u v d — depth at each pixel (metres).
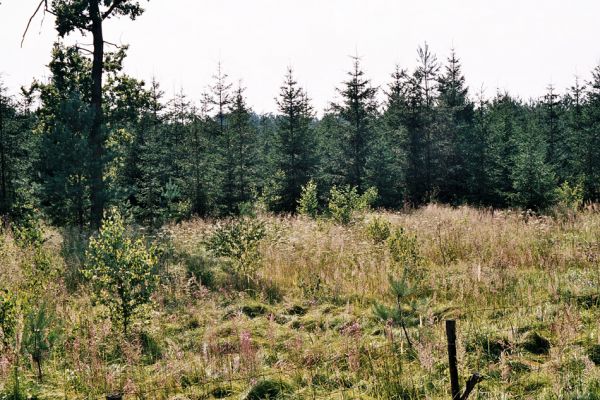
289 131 32.22
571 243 10.85
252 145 33.81
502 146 30.03
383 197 30.31
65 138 16.23
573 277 8.30
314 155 32.34
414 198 31.62
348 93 32.34
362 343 6.11
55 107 17.80
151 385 5.36
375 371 5.38
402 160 32.03
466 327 6.45
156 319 7.50
